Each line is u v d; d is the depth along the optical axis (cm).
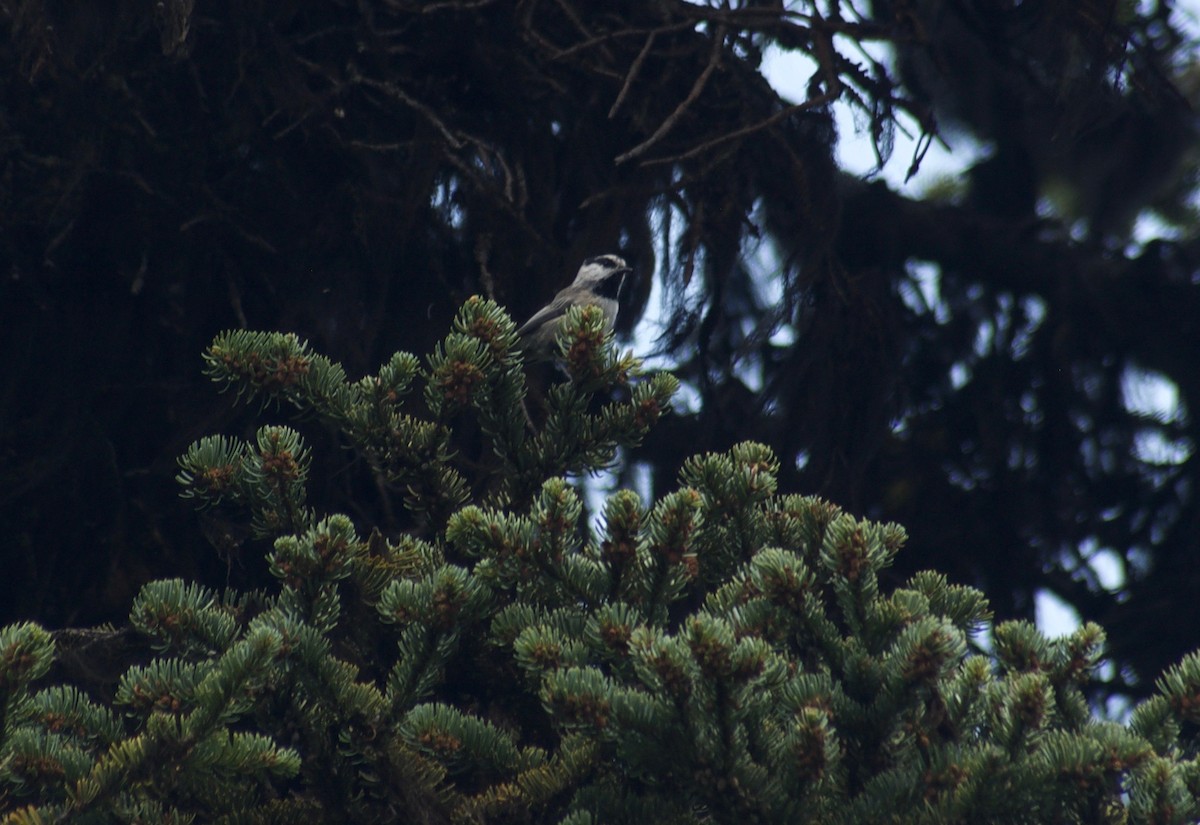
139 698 528
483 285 1149
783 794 489
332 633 615
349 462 1084
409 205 1120
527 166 1231
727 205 1227
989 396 1580
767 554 558
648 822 518
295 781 596
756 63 1329
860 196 1622
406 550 648
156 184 1084
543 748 615
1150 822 490
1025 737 502
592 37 1195
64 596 1050
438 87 1223
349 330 1124
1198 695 544
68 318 1084
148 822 505
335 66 1195
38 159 1061
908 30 1213
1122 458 1573
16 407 1066
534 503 592
